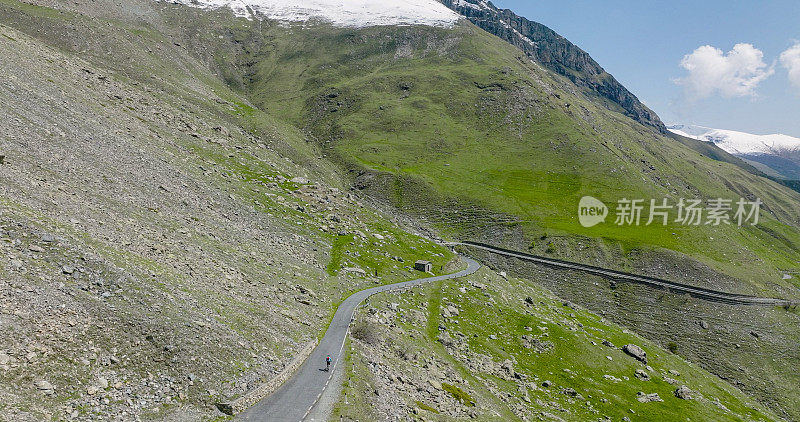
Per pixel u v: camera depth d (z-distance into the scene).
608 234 193.12
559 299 146.62
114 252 49.12
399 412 46.75
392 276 108.06
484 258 181.62
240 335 48.03
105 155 84.19
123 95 140.62
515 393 73.81
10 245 40.72
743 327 142.50
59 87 108.00
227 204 102.94
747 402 103.62
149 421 34.03
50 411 30.59
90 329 37.62
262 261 79.44
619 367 98.44
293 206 125.81
